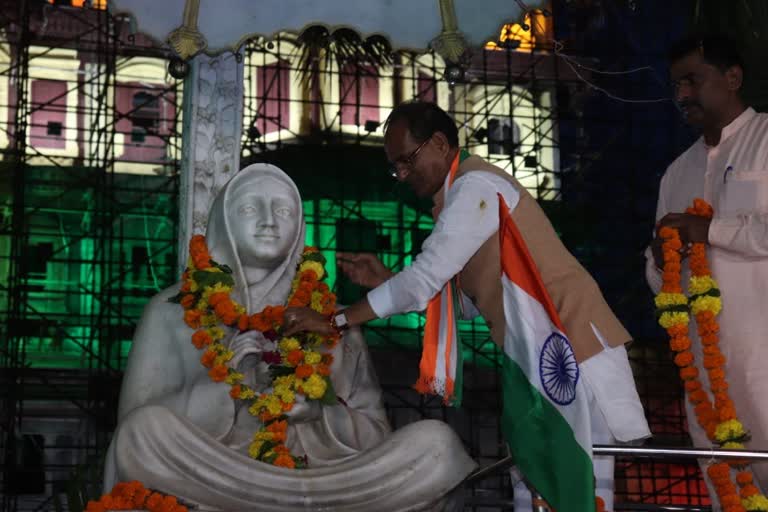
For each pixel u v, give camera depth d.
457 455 4.03
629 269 18.27
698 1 7.27
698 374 4.39
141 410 3.98
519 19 5.14
